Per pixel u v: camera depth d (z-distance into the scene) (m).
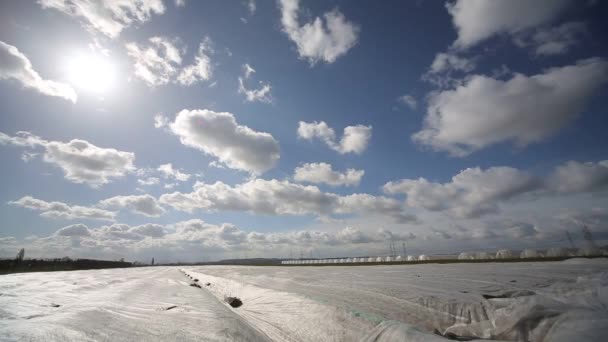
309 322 7.58
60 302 11.07
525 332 4.42
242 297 14.33
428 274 16.86
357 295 10.34
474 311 6.79
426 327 6.78
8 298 12.13
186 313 8.52
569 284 7.48
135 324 7.06
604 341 3.33
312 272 25.64
